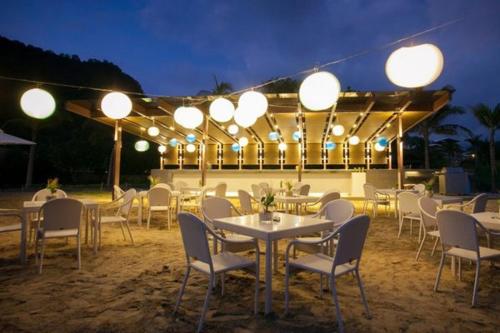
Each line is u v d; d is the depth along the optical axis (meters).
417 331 2.16
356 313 2.43
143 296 2.74
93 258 3.94
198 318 2.34
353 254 2.33
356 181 12.80
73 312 2.43
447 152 21.53
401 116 8.93
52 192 4.50
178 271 3.43
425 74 2.90
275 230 2.48
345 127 11.68
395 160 20.28
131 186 21.36
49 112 4.29
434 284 3.08
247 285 3.02
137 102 8.44
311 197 5.84
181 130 12.97
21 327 2.19
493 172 16.12
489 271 3.45
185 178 14.02
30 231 4.62
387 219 7.32
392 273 3.40
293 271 2.53
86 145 22.16
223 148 17.23
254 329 2.17
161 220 7.09
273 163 16.78
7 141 5.72
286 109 8.49
